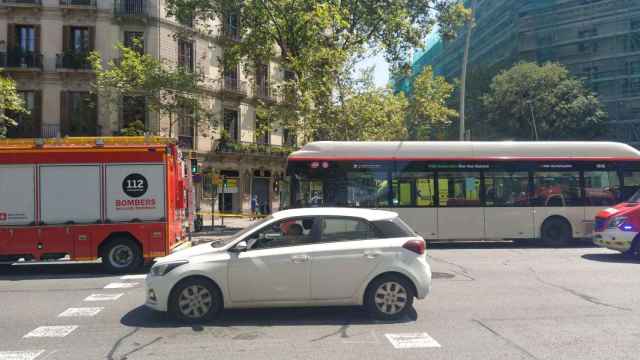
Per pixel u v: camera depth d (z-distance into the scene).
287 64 24.48
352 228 7.30
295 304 7.07
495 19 74.25
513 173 16.03
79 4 31.67
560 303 8.13
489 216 15.84
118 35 32.06
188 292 7.04
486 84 54.81
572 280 10.08
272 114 24.05
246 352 5.79
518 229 15.91
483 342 6.12
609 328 6.71
